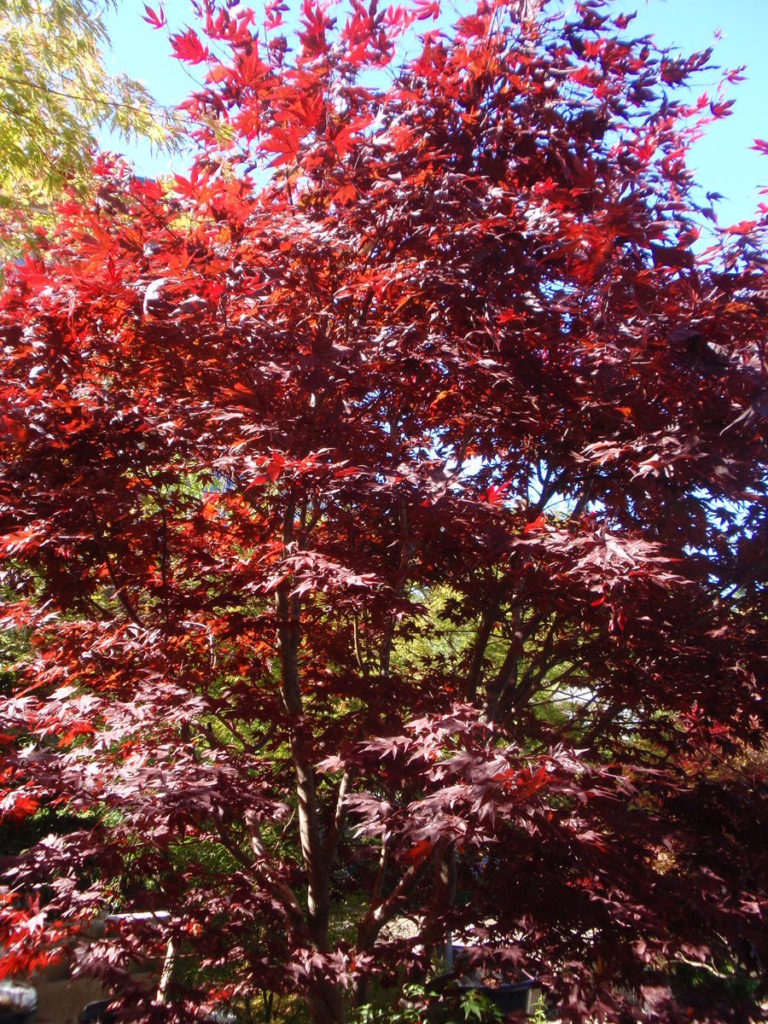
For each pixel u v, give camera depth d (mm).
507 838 4664
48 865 3836
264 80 4777
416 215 4590
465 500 4289
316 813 5547
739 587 5211
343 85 4969
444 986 5137
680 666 5039
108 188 5109
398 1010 5113
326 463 4176
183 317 4273
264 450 4523
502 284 4719
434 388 5215
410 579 5574
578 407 4867
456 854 5676
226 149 5184
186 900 4797
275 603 5359
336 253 4742
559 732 5555
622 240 4477
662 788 5258
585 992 4391
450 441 5957
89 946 4074
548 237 4441
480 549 4848
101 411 4402
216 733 7426
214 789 3963
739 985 5684
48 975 6320
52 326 4496
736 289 4633
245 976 4473
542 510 5668
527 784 3377
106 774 4031
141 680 4457
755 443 4574
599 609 4695
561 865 4582
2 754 3949
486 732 4352
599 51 5141
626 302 4641
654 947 4496
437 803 3562
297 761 5344
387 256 5023
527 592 5023
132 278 4426
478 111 5125
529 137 5094
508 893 4609
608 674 5355
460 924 4848
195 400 4855
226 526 5902
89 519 4645
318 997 4969
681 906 4398
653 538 5098
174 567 5344
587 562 4012
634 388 4719
